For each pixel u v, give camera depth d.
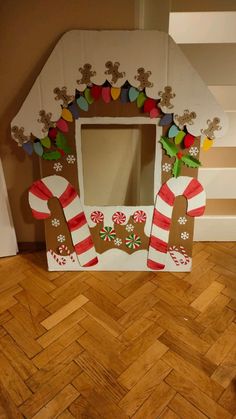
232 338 1.34
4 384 1.18
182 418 1.08
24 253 1.80
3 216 1.67
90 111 1.36
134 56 1.27
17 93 1.46
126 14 1.31
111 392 1.16
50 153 1.44
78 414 1.10
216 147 1.70
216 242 1.88
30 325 1.40
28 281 1.62
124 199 1.62
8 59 1.39
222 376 1.20
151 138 1.48
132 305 1.49
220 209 1.86
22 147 1.46
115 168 1.55
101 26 1.33
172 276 1.64
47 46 1.36
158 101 1.34
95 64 1.28
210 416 1.09
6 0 1.28
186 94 1.33
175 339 1.34
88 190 1.58
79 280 1.62
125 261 1.65
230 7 1.40
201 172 1.73
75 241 1.60
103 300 1.51
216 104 1.34
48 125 1.38
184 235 1.59
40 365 1.24
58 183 1.50
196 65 1.51
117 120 1.38
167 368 1.23
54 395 1.15
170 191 1.50
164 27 1.35
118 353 1.28
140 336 1.35
